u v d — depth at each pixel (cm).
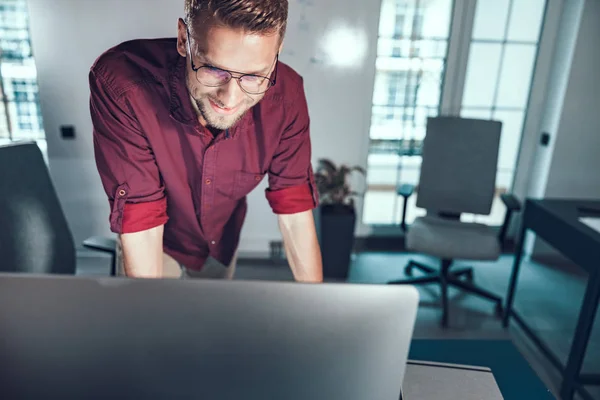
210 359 54
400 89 328
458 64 320
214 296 51
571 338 258
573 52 300
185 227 130
